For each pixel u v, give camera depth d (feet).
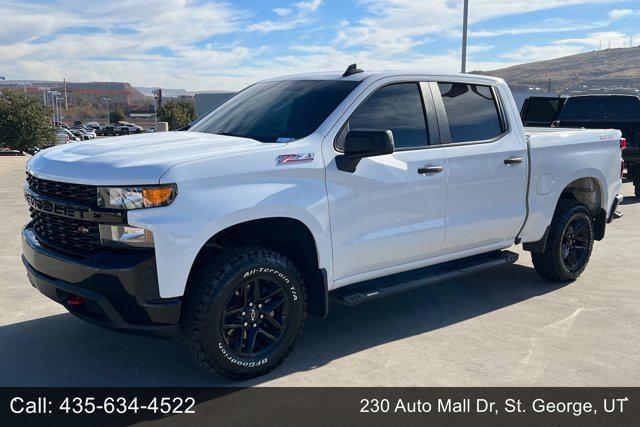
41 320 16.17
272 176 12.63
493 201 17.02
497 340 15.14
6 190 45.88
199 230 11.55
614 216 21.58
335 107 14.14
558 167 18.81
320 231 13.35
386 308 17.60
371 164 14.17
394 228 14.84
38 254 12.76
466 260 17.63
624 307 17.74
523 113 50.98
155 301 11.44
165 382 12.73
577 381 12.87
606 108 42.04
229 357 12.23
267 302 12.84
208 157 11.96
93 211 11.50
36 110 141.59
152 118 508.94
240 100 16.65
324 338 15.24
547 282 20.34
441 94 16.12
